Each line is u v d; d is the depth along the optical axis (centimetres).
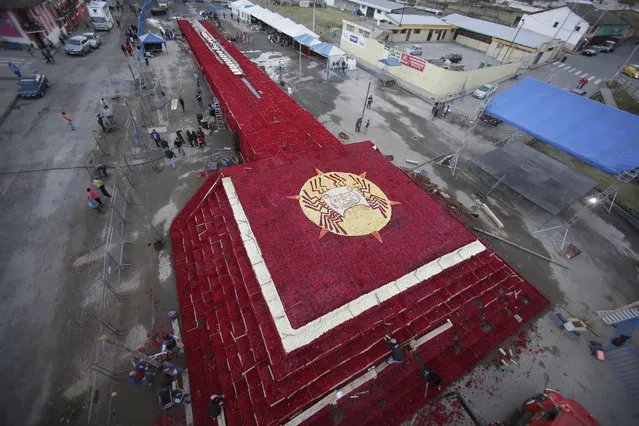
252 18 6081
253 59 4319
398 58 4028
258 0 7606
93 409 1113
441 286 1309
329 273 1188
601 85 4291
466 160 2638
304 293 1115
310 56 4631
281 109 2486
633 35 6562
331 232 1345
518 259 1836
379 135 2872
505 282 1546
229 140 2595
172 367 1179
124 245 1677
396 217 1470
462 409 1210
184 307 1399
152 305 1430
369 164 1794
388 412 1172
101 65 3719
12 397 1127
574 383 1321
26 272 1508
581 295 1673
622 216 2219
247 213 1391
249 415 1034
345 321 1089
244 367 1088
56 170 2116
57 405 1118
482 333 1413
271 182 1571
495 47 5000
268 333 1070
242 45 4791
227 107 2422
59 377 1182
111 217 1706
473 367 1334
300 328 1038
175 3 6931
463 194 2283
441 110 3281
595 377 1345
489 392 1267
